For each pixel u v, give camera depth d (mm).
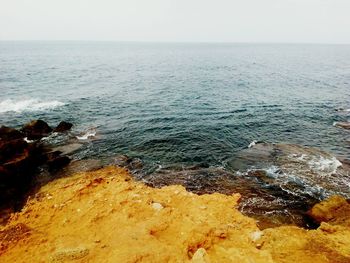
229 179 13734
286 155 16469
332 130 21406
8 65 60781
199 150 17625
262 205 11461
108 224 8078
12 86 36562
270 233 7832
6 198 11992
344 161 15742
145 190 10984
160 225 7824
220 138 19688
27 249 7051
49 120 23312
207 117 24531
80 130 20906
